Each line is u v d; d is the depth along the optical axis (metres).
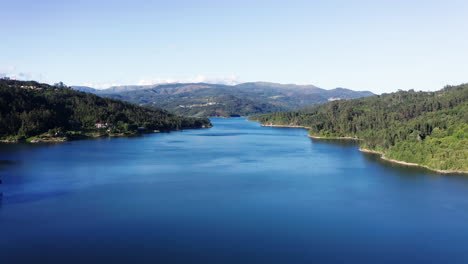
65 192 132.50
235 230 98.69
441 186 145.62
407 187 144.12
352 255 86.00
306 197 129.12
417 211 115.19
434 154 187.00
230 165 191.12
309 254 86.19
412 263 82.88
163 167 182.75
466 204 122.50
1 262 80.31
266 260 83.12
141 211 112.56
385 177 161.75
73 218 105.94
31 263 80.25
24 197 125.56
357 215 111.19
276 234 96.69
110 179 153.75
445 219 108.56
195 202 122.25
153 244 89.94
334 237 95.12
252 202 122.88
